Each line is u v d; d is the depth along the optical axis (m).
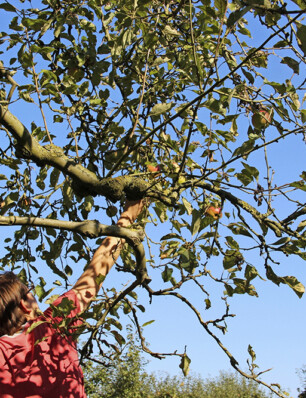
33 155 2.31
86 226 2.28
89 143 3.15
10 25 2.94
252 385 14.31
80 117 3.10
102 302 2.25
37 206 3.38
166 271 2.44
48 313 1.95
